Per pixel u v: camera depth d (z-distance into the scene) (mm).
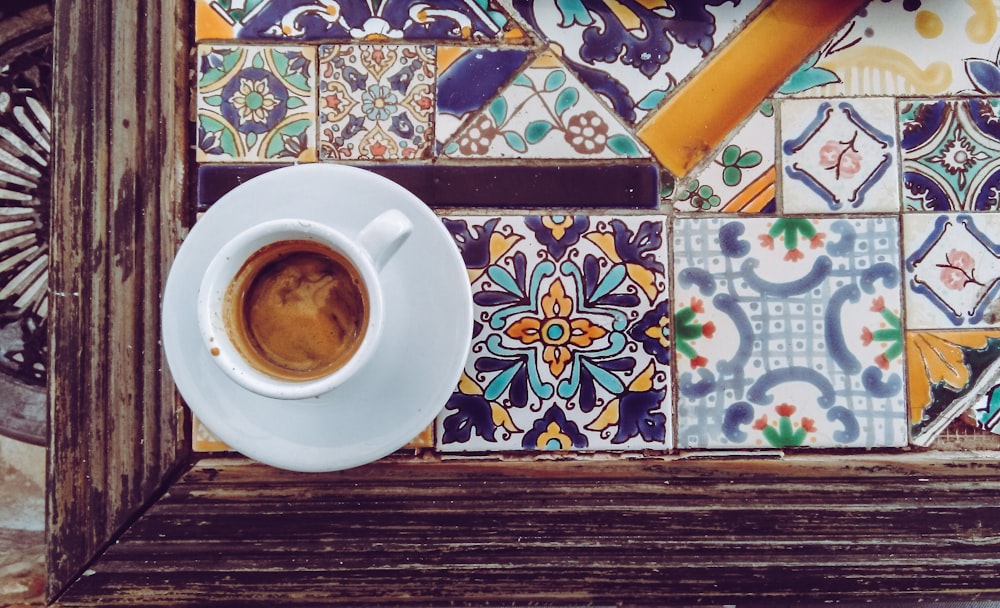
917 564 396
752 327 403
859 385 402
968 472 399
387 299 360
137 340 397
